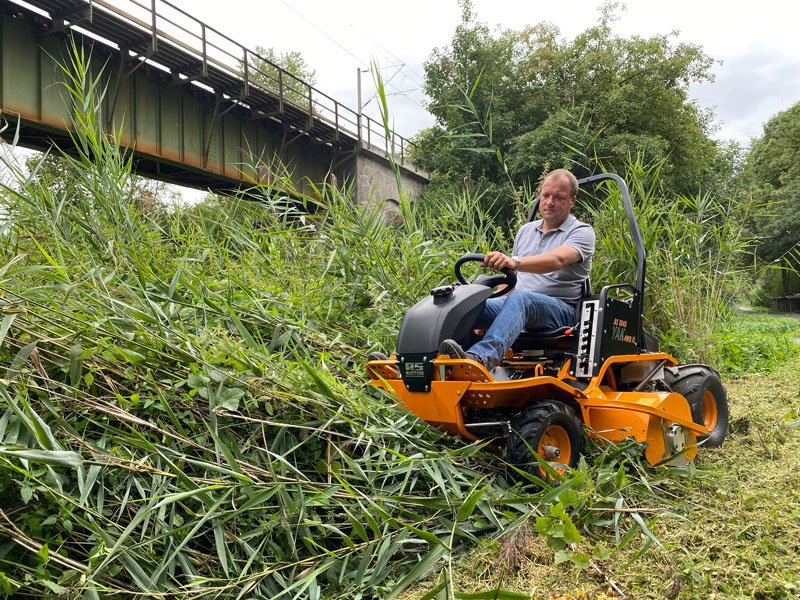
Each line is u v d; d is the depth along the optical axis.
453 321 2.88
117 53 12.41
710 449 3.77
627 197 3.75
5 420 2.04
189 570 2.09
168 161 13.55
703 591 2.06
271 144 16.53
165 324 2.83
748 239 5.92
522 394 2.85
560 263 3.31
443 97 19.50
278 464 2.54
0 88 10.27
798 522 2.53
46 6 10.61
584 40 21.20
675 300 5.53
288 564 2.19
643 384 3.71
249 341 2.81
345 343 3.72
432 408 2.83
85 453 2.23
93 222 3.47
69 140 11.69
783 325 14.12
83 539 2.15
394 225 5.00
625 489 2.80
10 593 1.80
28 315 2.49
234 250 4.43
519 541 2.34
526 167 17.12
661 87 21.22
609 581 2.13
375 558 2.32
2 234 3.17
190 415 2.56
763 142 41.53
